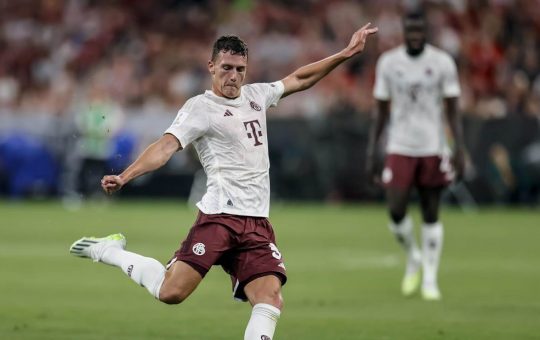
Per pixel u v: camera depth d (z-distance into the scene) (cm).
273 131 8762
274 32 10412
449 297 3938
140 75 10100
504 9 10119
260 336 2308
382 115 4166
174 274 2389
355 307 3653
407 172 4031
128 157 8731
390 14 10112
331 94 9269
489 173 8450
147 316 3397
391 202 4044
